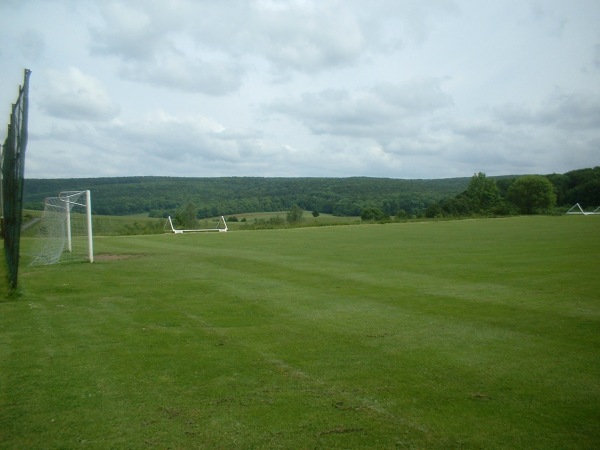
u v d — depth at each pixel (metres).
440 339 7.94
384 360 6.92
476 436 4.71
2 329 8.77
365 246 24.36
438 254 20.08
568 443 4.58
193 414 5.20
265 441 4.64
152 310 10.31
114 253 22.22
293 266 17.09
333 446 4.54
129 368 6.62
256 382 6.09
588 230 32.53
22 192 11.34
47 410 5.32
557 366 6.64
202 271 16.17
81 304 10.98
